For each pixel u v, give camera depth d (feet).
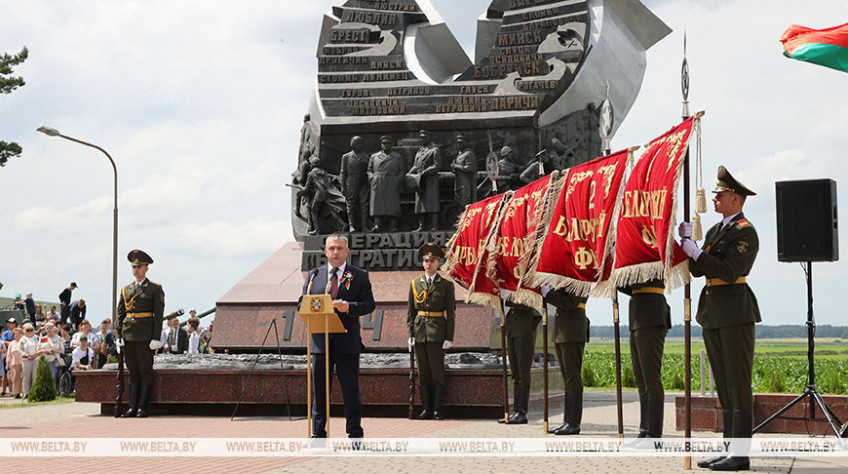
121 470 27.27
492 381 44.04
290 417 44.86
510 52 59.26
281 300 52.85
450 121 55.77
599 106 60.59
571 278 32.14
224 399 46.85
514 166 54.70
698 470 26.37
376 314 51.13
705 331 28.04
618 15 67.41
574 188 32.48
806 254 34.91
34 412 51.96
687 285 26.81
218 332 52.54
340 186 57.16
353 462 28.45
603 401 63.26
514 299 37.01
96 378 48.78
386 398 45.42
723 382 27.89
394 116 57.41
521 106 55.67
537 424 41.81
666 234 26.17
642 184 27.81
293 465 27.94
